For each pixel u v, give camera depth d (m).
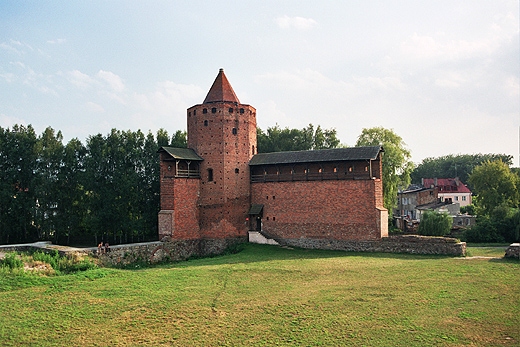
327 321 17.08
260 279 25.50
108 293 21.95
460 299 19.55
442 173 130.38
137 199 50.34
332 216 41.28
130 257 36.97
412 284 22.92
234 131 45.69
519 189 59.31
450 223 51.09
